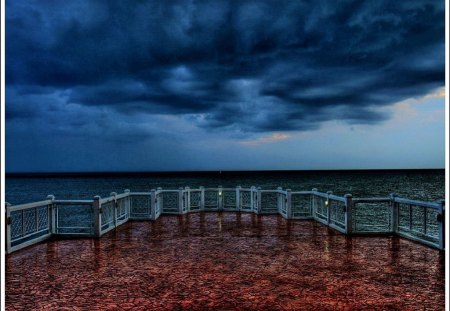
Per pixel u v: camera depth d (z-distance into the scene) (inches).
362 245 345.7
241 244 356.2
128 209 532.1
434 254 307.6
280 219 535.5
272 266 272.1
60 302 200.5
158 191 570.6
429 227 886.4
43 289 222.5
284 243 358.9
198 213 615.5
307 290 216.8
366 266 270.2
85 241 374.3
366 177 5915.4
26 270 264.7
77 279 242.2
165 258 299.6
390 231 400.8
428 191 2443.4
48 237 388.5
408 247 335.6
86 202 397.4
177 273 254.8
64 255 311.4
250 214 598.2
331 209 461.7
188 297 206.4
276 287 222.7
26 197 2401.6
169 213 599.8
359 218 965.2
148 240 379.2
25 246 343.9
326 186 3189.0
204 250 329.7
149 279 241.1
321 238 383.6
